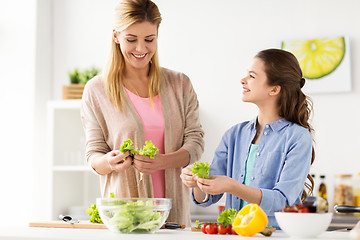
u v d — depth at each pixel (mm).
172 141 2064
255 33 3607
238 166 1973
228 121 3617
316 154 3416
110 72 2055
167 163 1907
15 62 3865
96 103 2057
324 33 3467
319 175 3357
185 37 3750
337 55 3398
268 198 1602
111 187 2012
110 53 2068
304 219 1303
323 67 3420
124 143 1790
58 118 3564
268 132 1904
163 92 2094
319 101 3432
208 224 1507
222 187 1549
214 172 2010
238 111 3605
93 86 2072
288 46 3506
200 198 1882
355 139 3361
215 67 3674
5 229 1574
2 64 3889
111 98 2035
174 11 3783
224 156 2037
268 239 1304
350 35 3414
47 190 3863
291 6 3541
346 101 3389
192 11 3746
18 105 3838
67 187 3652
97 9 3936
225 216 1513
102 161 1905
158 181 2037
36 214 3773
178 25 3770
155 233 1480
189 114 2143
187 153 2002
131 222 1431
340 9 3443
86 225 1661
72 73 3713
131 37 1916
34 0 3852
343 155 3375
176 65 3756
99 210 1474
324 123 3416
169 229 1665
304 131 1819
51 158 3512
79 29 3953
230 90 3635
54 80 3963
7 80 3871
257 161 1888
